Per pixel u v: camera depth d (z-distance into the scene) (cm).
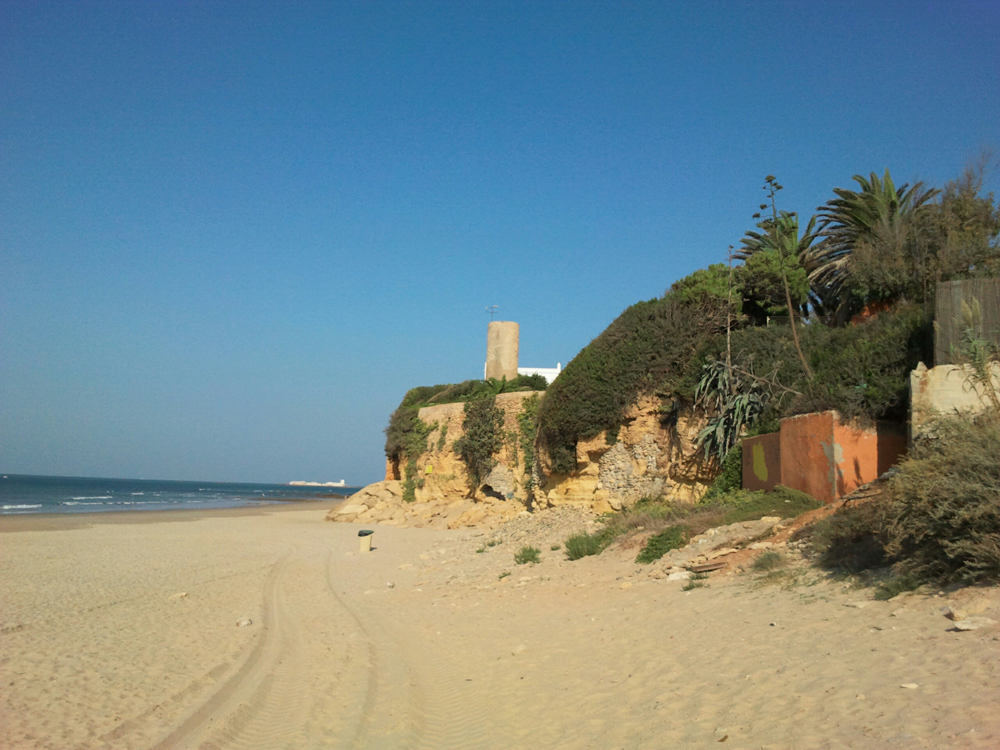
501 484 4078
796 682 639
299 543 3203
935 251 2495
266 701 898
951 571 829
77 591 1806
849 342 2148
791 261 3016
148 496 11988
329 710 848
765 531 1438
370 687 938
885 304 2630
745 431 2286
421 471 4806
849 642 718
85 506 7794
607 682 805
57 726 808
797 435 1794
